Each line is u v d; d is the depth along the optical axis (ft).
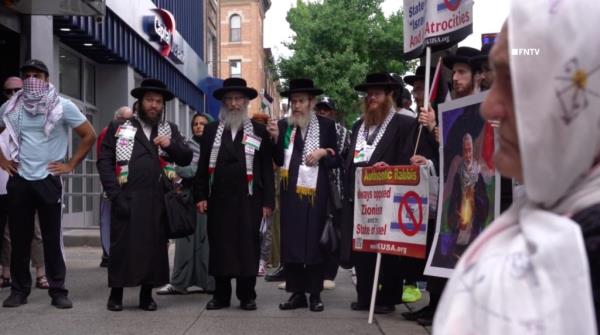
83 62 42.68
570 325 2.62
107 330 15.96
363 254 18.44
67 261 28.89
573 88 2.79
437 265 15.11
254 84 142.00
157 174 18.58
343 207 19.03
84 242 33.94
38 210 18.49
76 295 20.63
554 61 2.82
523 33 2.89
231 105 19.07
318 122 19.26
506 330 2.74
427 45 17.01
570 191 2.96
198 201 19.13
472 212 14.17
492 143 13.50
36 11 27.37
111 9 40.14
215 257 18.52
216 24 105.40
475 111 14.30
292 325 16.67
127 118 19.29
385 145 18.15
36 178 18.15
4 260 22.00
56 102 18.43
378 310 18.31
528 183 2.92
